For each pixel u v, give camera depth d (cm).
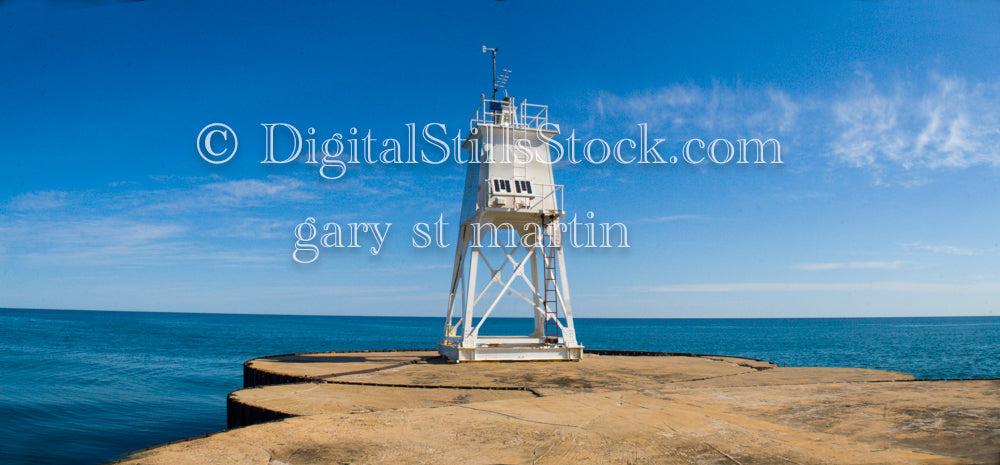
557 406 1235
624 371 2189
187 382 4247
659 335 13488
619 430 993
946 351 7362
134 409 3186
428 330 14850
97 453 2327
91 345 7450
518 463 793
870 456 819
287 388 1642
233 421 1426
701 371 2186
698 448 873
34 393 3572
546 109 2873
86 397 3494
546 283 2781
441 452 851
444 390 1609
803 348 8269
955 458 802
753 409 1202
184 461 800
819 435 958
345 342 8938
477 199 2750
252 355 6391
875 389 1494
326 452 848
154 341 8462
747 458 814
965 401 1280
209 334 10875
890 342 9431
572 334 2642
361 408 1315
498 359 2541
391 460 808
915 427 1016
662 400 1327
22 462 2158
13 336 8881
